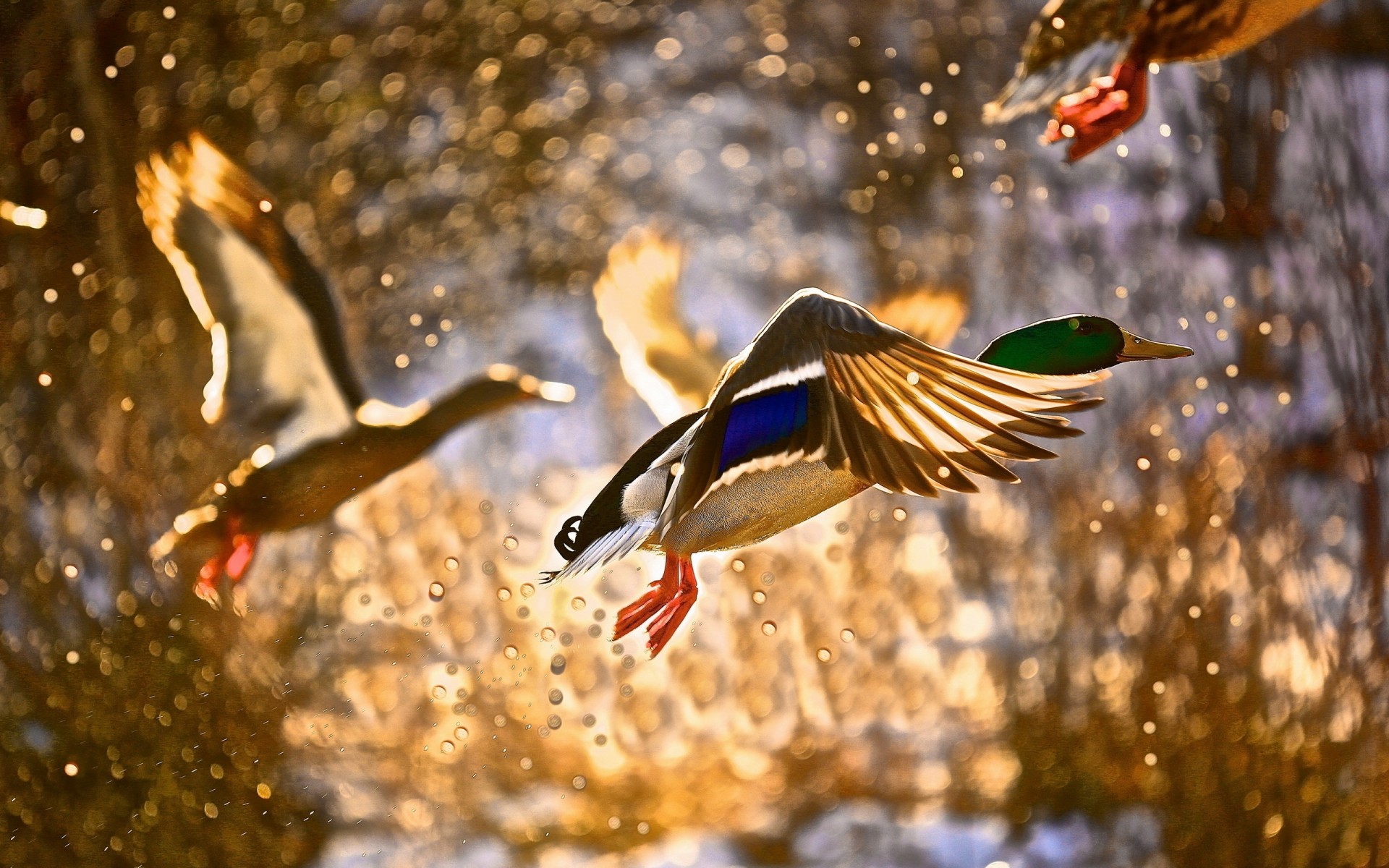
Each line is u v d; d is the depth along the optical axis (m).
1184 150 13.39
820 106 18.14
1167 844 10.38
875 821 11.36
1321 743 9.92
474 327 18.52
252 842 10.42
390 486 14.80
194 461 12.20
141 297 13.41
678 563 4.87
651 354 10.24
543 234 19.22
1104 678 11.19
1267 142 12.44
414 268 18.22
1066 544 11.43
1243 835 10.10
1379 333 11.05
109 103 14.31
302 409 8.73
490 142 18.55
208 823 10.34
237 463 12.08
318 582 12.67
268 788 10.77
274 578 12.55
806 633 12.85
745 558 13.38
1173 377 11.84
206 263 8.11
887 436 3.47
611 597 13.79
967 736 12.03
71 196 13.83
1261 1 6.27
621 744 12.24
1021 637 11.74
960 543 12.55
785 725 12.44
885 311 9.15
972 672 12.55
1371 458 10.66
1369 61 12.50
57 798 10.00
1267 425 11.17
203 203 8.02
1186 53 6.54
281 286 8.36
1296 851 9.83
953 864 10.77
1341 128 12.05
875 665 12.72
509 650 12.85
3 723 10.33
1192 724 10.51
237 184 8.08
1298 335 11.62
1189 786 10.39
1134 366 11.95
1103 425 11.65
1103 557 11.30
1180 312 12.36
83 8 14.21
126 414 12.62
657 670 12.97
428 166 18.14
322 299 8.57
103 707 10.54
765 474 4.45
